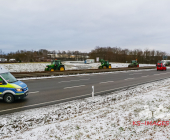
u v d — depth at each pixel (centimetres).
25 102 868
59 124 548
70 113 693
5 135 488
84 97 1002
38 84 1483
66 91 1179
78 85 1454
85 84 1517
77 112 707
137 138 431
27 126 559
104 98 972
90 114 654
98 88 1319
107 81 1741
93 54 11475
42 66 4716
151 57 10194
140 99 875
